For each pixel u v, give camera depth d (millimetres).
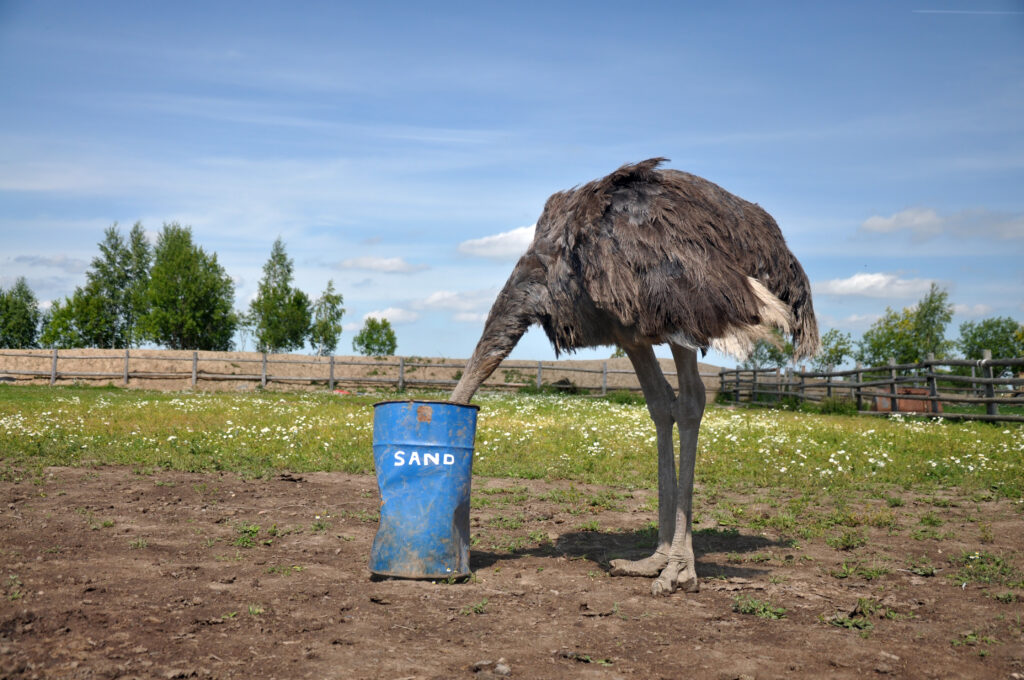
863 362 31453
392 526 5004
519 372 29938
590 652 3807
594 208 4809
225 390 27375
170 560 5328
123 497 7535
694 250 4570
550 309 5000
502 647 3844
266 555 5586
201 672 3391
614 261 4648
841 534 6609
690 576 4902
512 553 5895
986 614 4492
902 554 5910
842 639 4066
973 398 16172
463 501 5105
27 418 13461
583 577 5180
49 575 4793
